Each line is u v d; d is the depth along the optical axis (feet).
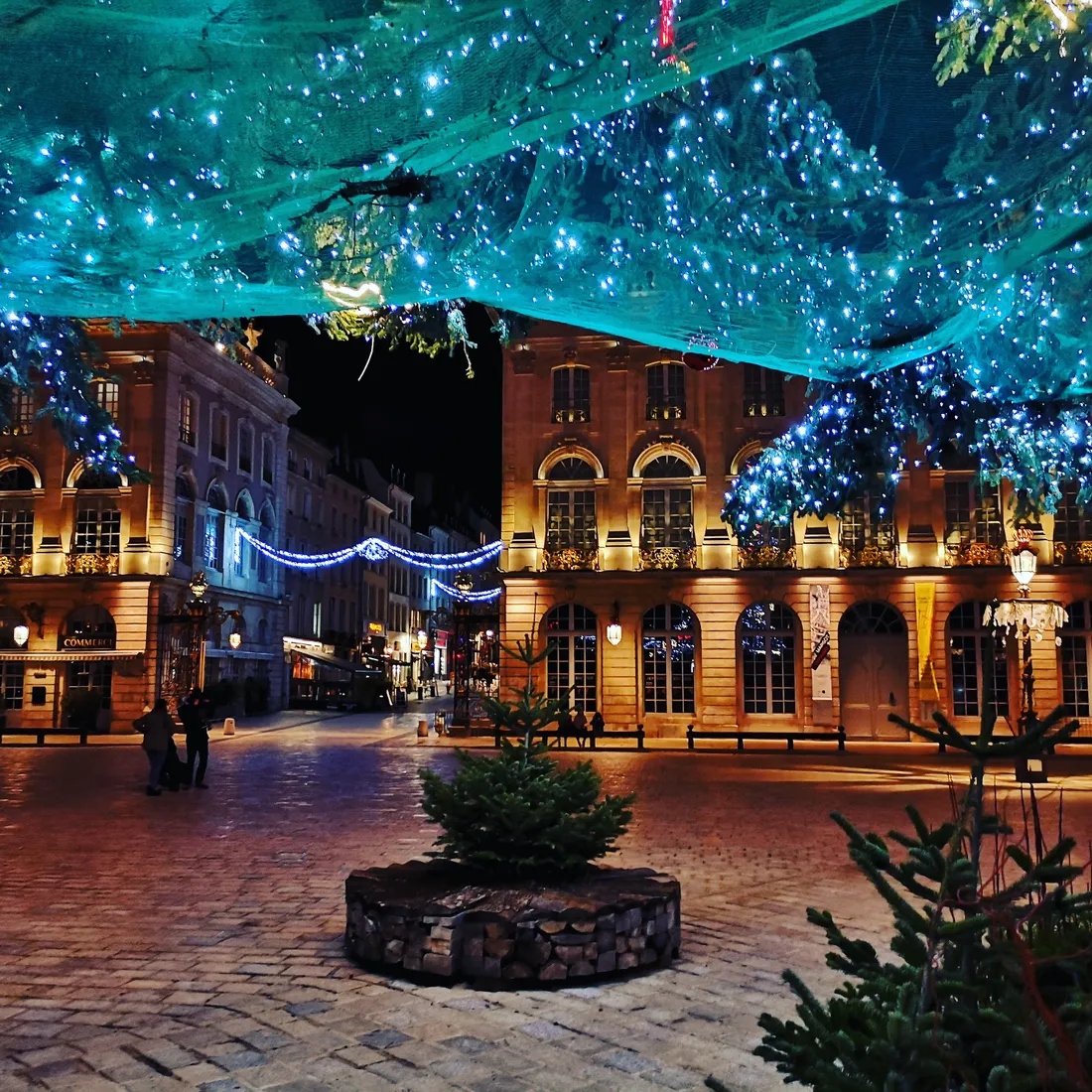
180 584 125.39
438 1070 15.46
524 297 23.86
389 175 18.48
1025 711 63.46
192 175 18.28
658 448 111.65
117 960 21.57
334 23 15.44
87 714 118.93
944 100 20.43
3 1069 15.49
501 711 23.27
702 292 23.98
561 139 20.15
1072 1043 8.54
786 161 21.65
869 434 34.58
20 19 14.93
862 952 10.25
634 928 20.67
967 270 24.86
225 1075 15.24
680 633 110.01
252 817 44.80
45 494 124.26
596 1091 14.71
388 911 20.58
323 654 176.24
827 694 105.81
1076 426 33.60
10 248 20.22
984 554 105.29
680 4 15.65
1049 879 9.66
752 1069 15.51
